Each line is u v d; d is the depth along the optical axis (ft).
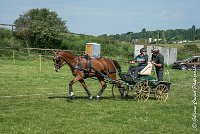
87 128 37.40
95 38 183.83
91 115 43.68
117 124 39.68
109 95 61.67
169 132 37.45
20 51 137.28
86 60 54.44
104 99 56.75
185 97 63.16
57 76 87.10
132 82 56.18
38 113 43.55
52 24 155.53
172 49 170.19
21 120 39.99
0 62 117.08
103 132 36.17
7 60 125.49
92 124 39.11
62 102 51.78
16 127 36.73
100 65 54.85
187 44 252.83
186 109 49.90
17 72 90.63
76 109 46.93
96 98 55.83
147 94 56.08
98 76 55.47
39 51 143.84
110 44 182.80
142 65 57.16
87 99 55.93
